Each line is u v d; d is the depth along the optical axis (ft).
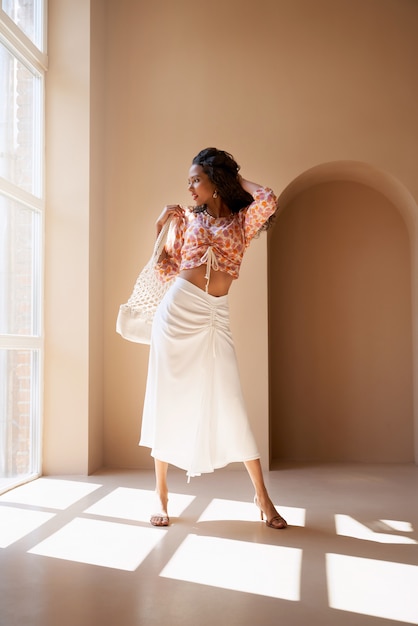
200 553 8.55
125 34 16.47
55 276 14.82
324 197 17.79
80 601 6.87
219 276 10.23
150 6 16.49
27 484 13.34
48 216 14.92
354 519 10.44
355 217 17.70
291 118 16.14
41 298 14.66
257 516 10.59
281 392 17.62
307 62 16.22
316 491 12.91
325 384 17.58
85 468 14.53
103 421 15.83
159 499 10.25
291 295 17.74
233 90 16.24
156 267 10.69
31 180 14.28
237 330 15.80
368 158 15.98
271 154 16.10
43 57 14.87
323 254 17.72
